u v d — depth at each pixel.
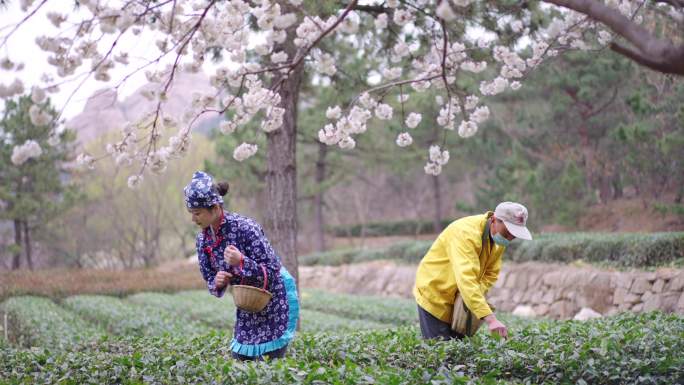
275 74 9.03
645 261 13.52
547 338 5.71
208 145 38.12
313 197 33.94
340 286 24.73
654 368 4.79
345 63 11.55
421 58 7.46
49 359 5.80
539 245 16.70
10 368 5.75
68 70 4.96
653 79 13.38
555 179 20.97
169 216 37.03
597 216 23.30
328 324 13.02
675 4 4.29
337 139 6.24
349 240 39.25
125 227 36.66
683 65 3.32
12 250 28.78
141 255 35.38
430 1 6.98
